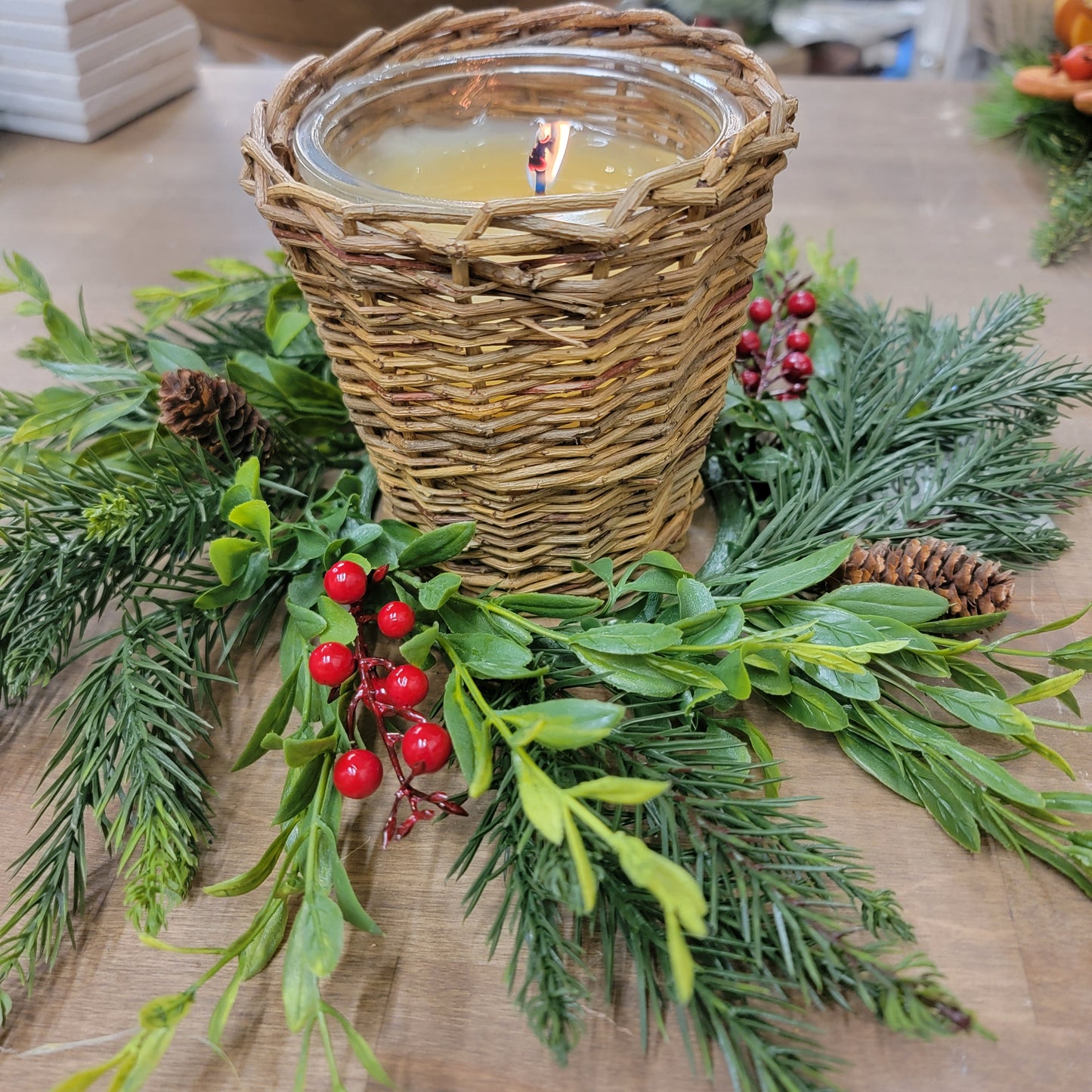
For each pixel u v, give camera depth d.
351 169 0.31
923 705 0.30
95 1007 0.27
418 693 0.28
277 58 0.83
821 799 0.28
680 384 0.30
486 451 0.30
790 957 0.24
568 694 0.31
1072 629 0.34
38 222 0.58
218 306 0.44
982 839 0.29
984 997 0.26
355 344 0.29
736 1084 0.23
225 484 0.35
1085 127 0.59
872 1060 0.25
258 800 0.31
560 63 0.34
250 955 0.25
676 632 0.27
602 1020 0.26
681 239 0.26
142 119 0.70
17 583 0.32
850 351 0.41
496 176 0.33
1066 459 0.37
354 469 0.40
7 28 0.63
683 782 0.27
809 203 0.57
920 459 0.38
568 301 0.26
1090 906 0.28
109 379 0.37
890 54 0.94
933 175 0.60
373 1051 0.25
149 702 0.30
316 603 0.32
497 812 0.29
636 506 0.33
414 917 0.28
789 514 0.35
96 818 0.29
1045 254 0.51
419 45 0.36
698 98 0.31
